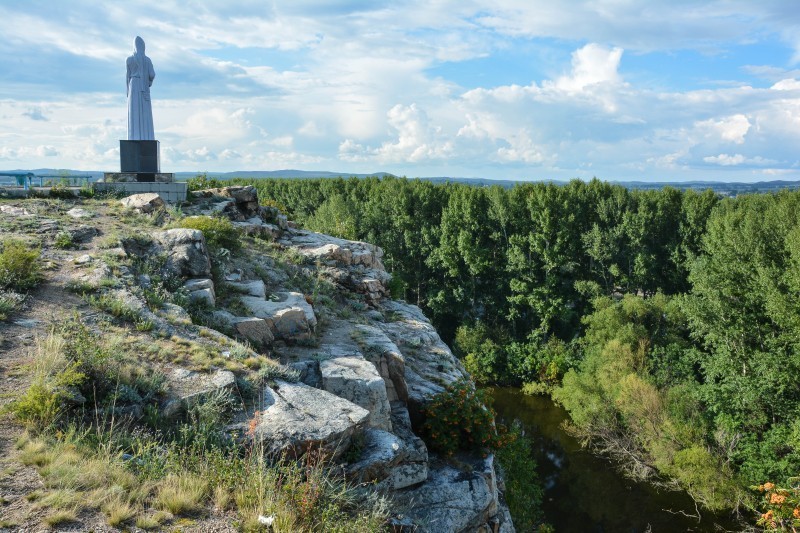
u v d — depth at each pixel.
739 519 27.05
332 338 14.37
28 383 8.30
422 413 12.74
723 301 31.50
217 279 15.33
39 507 5.94
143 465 7.27
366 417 9.50
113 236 14.97
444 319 61.34
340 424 9.05
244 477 7.35
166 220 18.80
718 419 29.42
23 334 9.75
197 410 8.71
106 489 6.56
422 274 65.44
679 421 30.86
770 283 28.36
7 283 11.27
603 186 61.50
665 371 36.59
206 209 22.72
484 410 12.47
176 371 9.55
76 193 21.69
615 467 33.53
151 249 14.90
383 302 21.58
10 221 16.00
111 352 9.26
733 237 33.94
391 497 9.76
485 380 51.12
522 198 60.00
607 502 29.41
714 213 50.44
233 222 22.58
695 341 42.84
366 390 11.01
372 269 22.39
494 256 59.09
